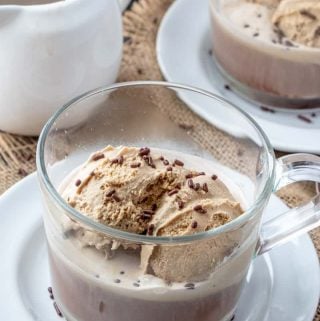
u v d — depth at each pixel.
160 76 0.54
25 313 0.39
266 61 0.51
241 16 0.52
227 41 0.52
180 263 0.35
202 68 0.54
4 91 0.46
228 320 0.39
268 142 0.38
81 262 0.35
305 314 0.39
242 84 0.53
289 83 0.51
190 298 0.36
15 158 0.48
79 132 0.40
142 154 0.38
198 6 0.57
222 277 0.36
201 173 0.38
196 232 0.35
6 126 0.48
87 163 0.38
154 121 0.43
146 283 0.35
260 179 0.38
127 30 0.57
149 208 0.36
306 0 0.50
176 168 0.38
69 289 0.37
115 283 0.35
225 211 0.36
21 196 0.42
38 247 0.41
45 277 0.40
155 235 0.35
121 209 0.36
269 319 0.39
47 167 0.37
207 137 0.43
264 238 0.39
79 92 0.48
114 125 0.41
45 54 0.45
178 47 0.55
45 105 0.47
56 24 0.45
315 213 0.39
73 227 0.35
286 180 0.38
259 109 0.52
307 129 0.50
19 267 0.40
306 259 0.41
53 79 0.46
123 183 0.36
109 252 0.35
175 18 0.56
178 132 0.43
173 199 0.36
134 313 0.36
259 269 0.41
